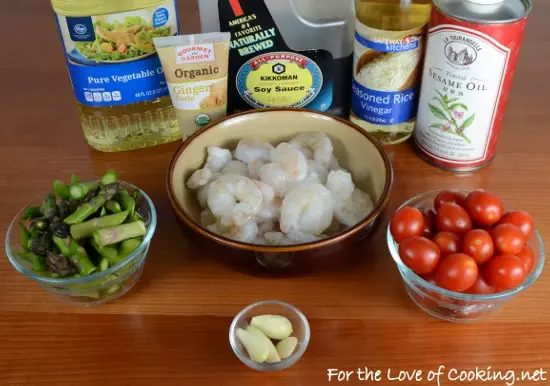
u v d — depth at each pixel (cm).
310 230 41
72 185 40
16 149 51
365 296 40
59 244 37
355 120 51
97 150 51
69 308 40
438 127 47
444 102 45
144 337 38
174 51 44
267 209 42
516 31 41
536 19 64
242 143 46
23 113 55
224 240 37
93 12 44
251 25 47
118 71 47
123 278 39
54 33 65
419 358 37
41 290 41
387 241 40
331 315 39
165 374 36
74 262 37
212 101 47
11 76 59
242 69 49
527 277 36
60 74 59
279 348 36
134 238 39
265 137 48
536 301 39
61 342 38
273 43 48
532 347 37
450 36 42
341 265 40
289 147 44
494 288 36
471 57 42
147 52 47
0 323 39
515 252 36
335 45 49
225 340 38
